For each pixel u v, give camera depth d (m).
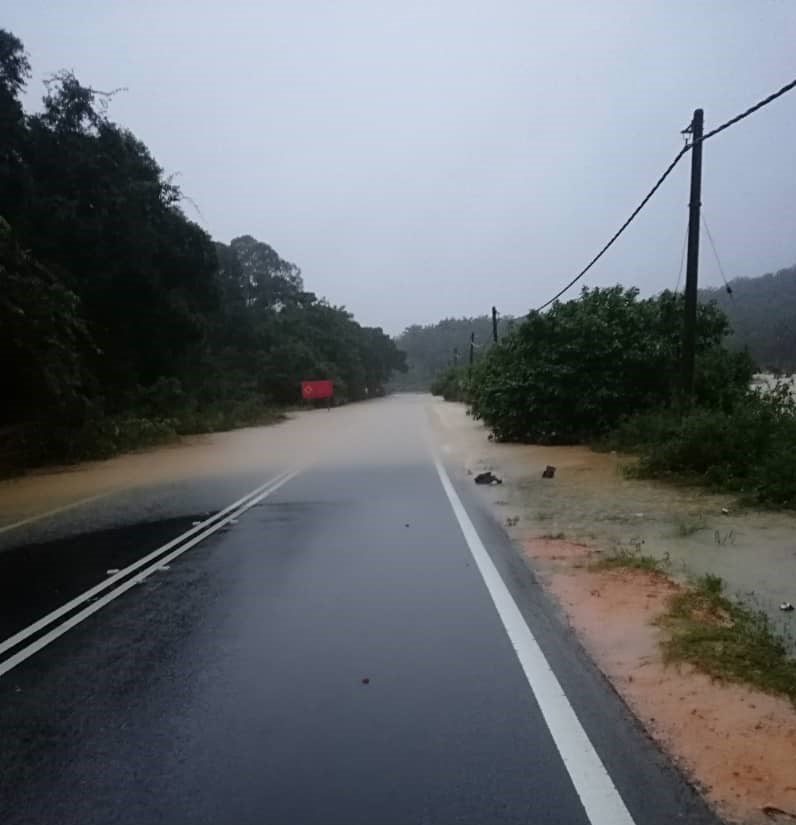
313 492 13.20
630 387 20.69
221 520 10.69
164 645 5.48
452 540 8.83
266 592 6.80
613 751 3.71
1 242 17.77
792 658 4.83
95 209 26.47
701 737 3.81
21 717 4.34
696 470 13.15
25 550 9.14
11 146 23.41
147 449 23.56
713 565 7.32
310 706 4.34
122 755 3.84
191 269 32.69
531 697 4.38
